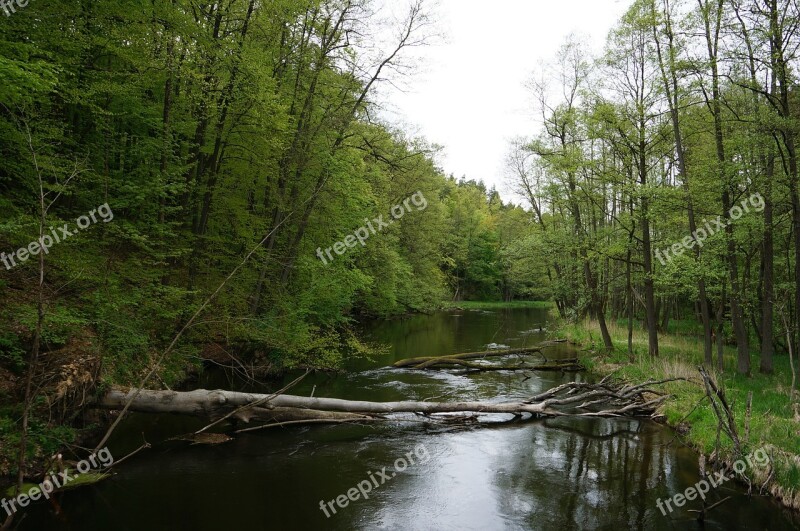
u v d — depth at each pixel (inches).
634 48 629.3
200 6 500.4
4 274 369.1
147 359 429.7
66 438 311.9
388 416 460.8
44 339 337.7
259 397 395.9
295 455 366.6
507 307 2405.3
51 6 397.7
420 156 1112.2
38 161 346.9
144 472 323.0
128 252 457.1
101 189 424.5
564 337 1066.1
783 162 490.0
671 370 570.9
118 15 430.0
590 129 669.3
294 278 660.1
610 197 765.9
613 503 302.2
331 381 613.9
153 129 490.9
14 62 270.2
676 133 585.6
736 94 558.9
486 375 681.6
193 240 529.7
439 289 1720.0
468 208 2541.8
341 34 608.4
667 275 589.6
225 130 534.9
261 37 582.2
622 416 493.0
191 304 476.4
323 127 628.4
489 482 331.3
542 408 490.6
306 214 620.7
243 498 293.7
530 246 909.8
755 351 782.5
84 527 250.5
